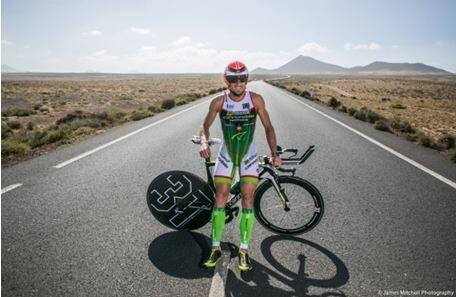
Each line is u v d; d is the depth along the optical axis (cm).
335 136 980
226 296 268
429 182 558
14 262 312
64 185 524
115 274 295
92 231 375
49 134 927
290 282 287
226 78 288
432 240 361
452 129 1614
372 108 2734
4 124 1434
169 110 1702
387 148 826
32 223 393
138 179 555
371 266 311
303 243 354
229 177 312
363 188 527
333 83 9575
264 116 310
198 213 361
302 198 371
